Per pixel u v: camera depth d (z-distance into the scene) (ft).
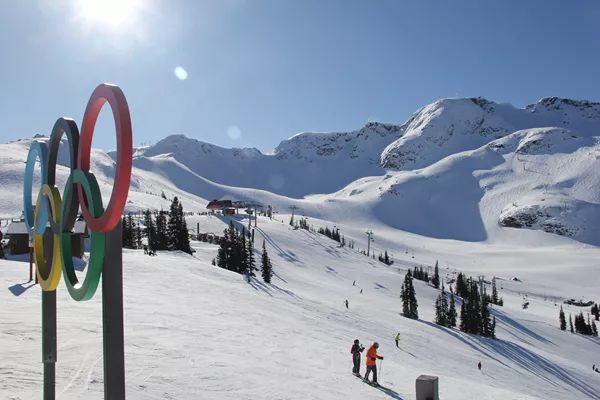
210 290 117.80
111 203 18.90
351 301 247.29
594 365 258.98
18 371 36.99
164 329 62.80
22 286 82.48
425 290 371.97
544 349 276.00
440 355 148.97
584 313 475.72
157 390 37.58
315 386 48.42
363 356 78.18
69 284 23.79
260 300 124.57
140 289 101.81
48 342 28.27
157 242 284.61
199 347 55.11
